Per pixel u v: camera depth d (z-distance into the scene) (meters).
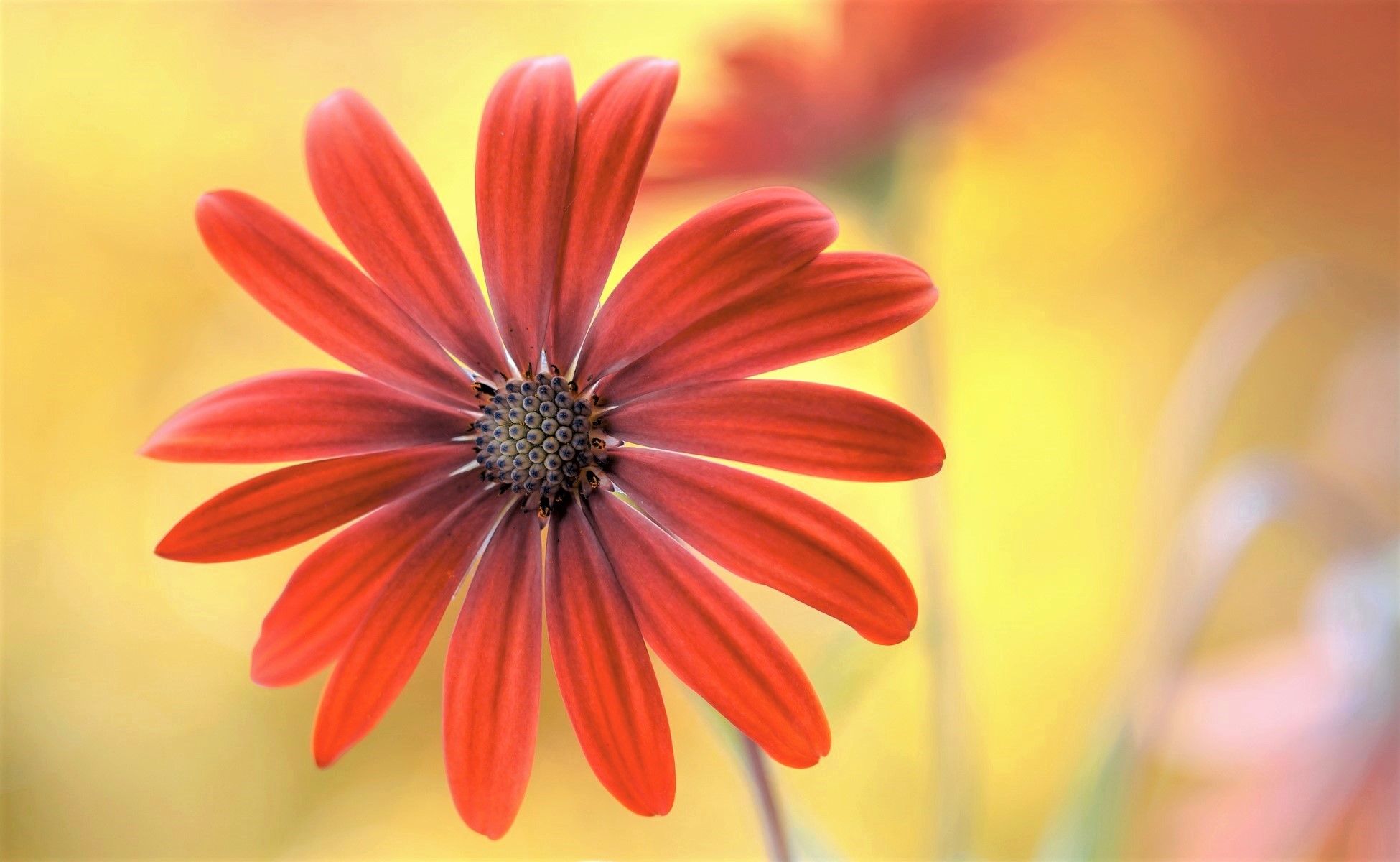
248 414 0.28
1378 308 0.38
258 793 0.55
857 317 0.28
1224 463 0.54
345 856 0.54
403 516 0.29
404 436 0.29
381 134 0.29
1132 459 0.55
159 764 0.55
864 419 0.28
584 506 0.29
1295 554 0.51
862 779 0.47
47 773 0.55
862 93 0.34
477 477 0.29
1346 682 0.35
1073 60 0.50
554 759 0.54
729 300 0.28
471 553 0.29
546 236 0.29
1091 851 0.33
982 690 0.53
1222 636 0.52
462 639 0.29
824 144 0.34
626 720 0.28
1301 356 0.54
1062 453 0.55
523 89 0.29
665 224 0.36
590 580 0.29
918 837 0.46
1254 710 0.36
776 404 0.28
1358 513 0.34
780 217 0.28
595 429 0.29
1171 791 0.39
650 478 0.29
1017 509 0.55
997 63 0.34
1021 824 0.51
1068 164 0.54
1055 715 0.52
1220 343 0.35
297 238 0.29
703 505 0.28
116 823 0.55
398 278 0.29
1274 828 0.35
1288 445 0.54
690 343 0.28
